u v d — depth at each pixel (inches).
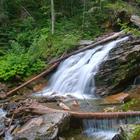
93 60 557.3
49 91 539.5
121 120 363.3
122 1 863.7
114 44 580.7
